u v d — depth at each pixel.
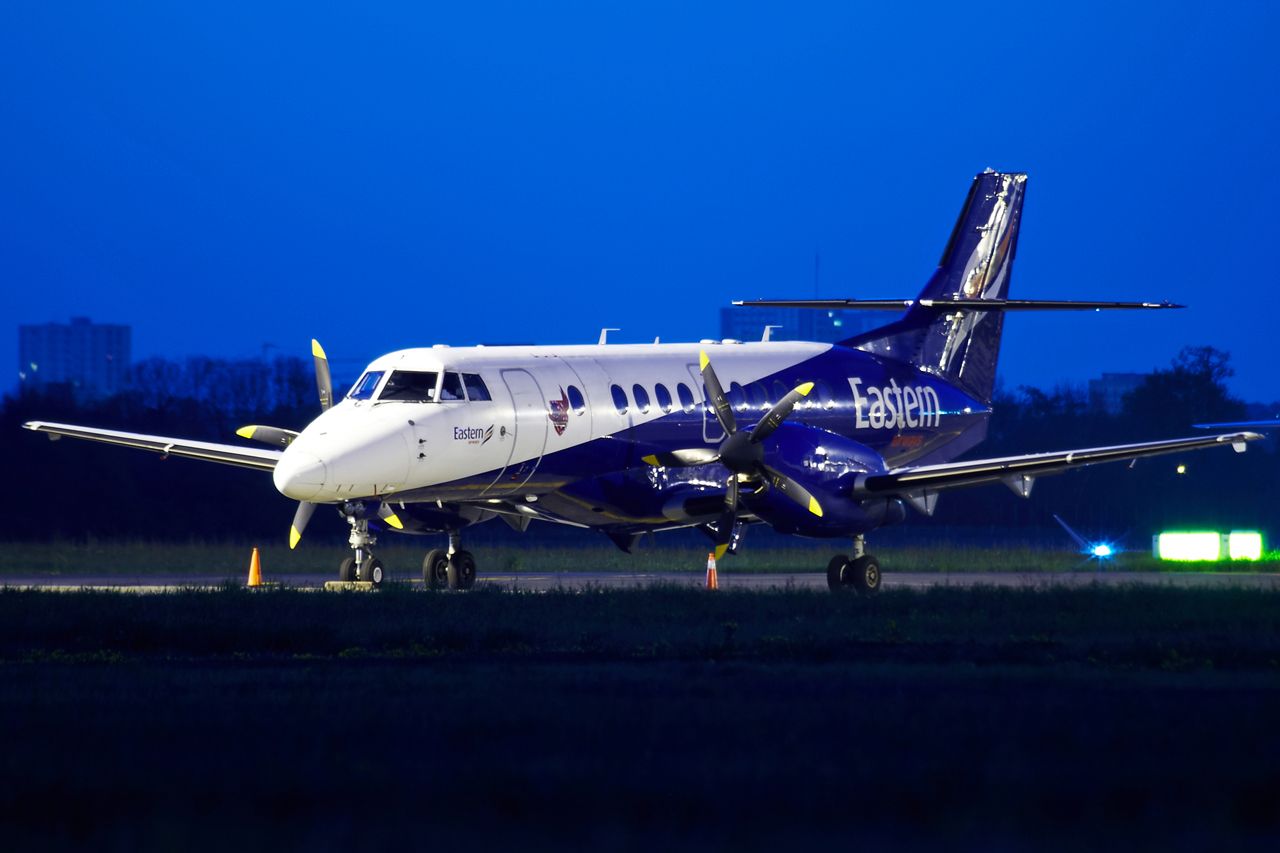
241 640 63.94
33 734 39.72
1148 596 83.25
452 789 32.72
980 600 81.12
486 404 96.94
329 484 91.00
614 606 77.94
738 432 95.50
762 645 61.50
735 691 47.62
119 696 46.94
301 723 41.22
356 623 70.38
